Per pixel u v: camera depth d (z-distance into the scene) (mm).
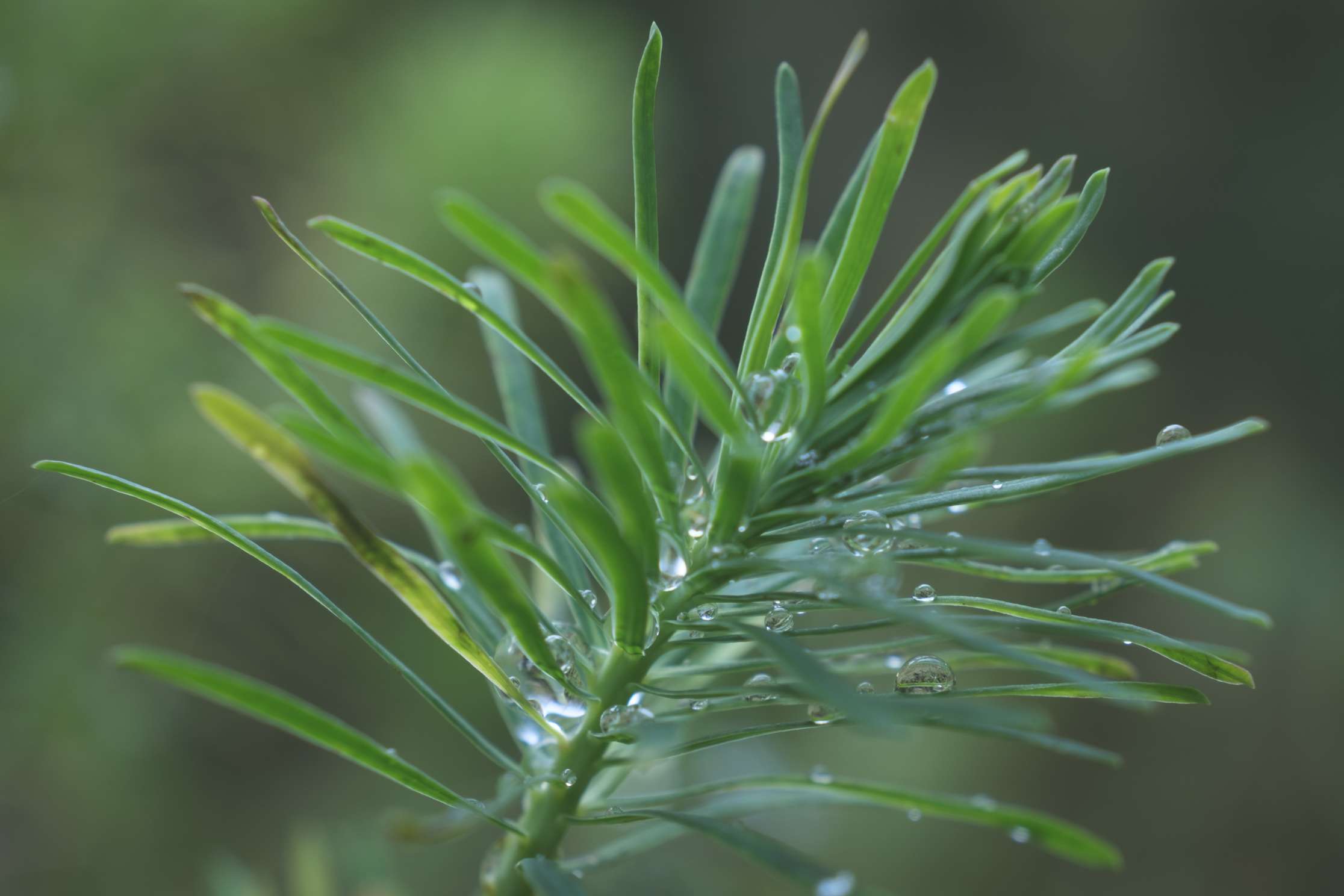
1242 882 514
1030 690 182
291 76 417
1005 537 603
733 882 371
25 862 347
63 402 347
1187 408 693
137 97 386
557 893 178
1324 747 524
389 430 207
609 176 442
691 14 871
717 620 184
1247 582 560
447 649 420
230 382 378
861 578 175
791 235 179
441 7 461
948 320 178
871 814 464
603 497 199
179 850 377
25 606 347
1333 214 713
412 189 406
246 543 180
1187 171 776
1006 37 853
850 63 177
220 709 412
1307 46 761
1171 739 548
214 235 406
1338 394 667
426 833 193
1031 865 491
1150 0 804
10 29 360
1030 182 177
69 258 365
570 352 500
